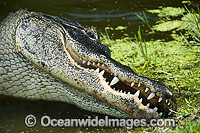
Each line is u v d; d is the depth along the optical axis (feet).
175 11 42.19
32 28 23.76
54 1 45.80
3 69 24.03
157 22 39.75
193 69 28.68
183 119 21.17
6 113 23.77
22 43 23.40
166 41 35.06
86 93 21.57
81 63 22.81
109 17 41.37
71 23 25.57
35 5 44.11
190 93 24.81
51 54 22.75
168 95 21.17
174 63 30.19
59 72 22.20
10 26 24.47
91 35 24.62
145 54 32.45
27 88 24.32
